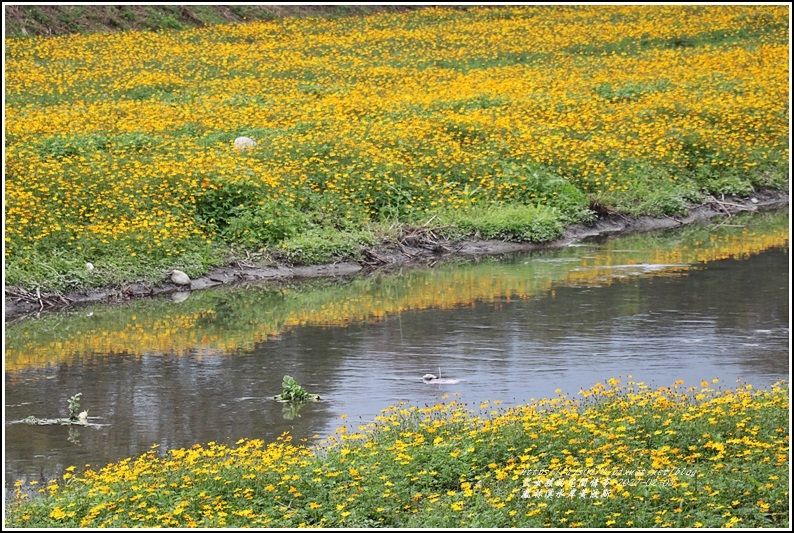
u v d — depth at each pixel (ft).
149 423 69.87
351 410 71.41
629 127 168.14
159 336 92.79
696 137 162.71
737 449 56.70
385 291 109.29
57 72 218.38
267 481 55.36
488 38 268.82
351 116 173.58
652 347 85.30
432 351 85.66
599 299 102.53
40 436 67.77
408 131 154.10
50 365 83.82
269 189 128.67
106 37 258.78
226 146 148.87
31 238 109.70
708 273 113.70
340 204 130.11
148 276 110.32
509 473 55.26
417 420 66.18
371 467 56.08
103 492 55.42
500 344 87.25
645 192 147.43
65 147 142.92
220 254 117.70
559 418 61.62
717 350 84.12
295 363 83.35
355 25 291.38
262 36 273.13
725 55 235.40
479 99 189.88
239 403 73.72
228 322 97.55
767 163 163.63
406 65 238.48
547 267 119.14
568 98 188.14
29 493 58.49
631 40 258.78
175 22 279.90
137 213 118.52
